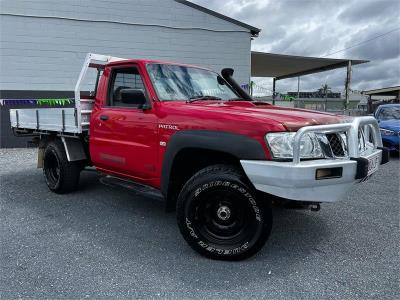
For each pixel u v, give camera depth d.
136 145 4.06
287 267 3.17
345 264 3.22
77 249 3.55
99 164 4.77
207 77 4.74
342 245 3.63
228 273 3.06
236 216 3.24
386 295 2.71
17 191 5.84
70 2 11.92
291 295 2.72
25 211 4.77
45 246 3.62
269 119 3.09
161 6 12.78
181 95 4.17
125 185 4.32
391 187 6.01
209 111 3.43
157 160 3.82
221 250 3.24
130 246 3.63
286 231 4.00
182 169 3.76
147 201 5.24
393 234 3.92
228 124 3.20
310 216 4.50
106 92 4.64
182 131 3.52
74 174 5.50
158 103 3.89
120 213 4.69
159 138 3.77
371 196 5.44
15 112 6.71
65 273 3.06
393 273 3.05
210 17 13.25
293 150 2.90
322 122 3.21
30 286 2.85
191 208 3.29
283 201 3.19
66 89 12.19
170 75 4.30
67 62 12.12
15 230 4.07
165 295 2.73
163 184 3.74
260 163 2.98
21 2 11.48
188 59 13.23
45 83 11.97
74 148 5.43
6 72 11.59
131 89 3.97
